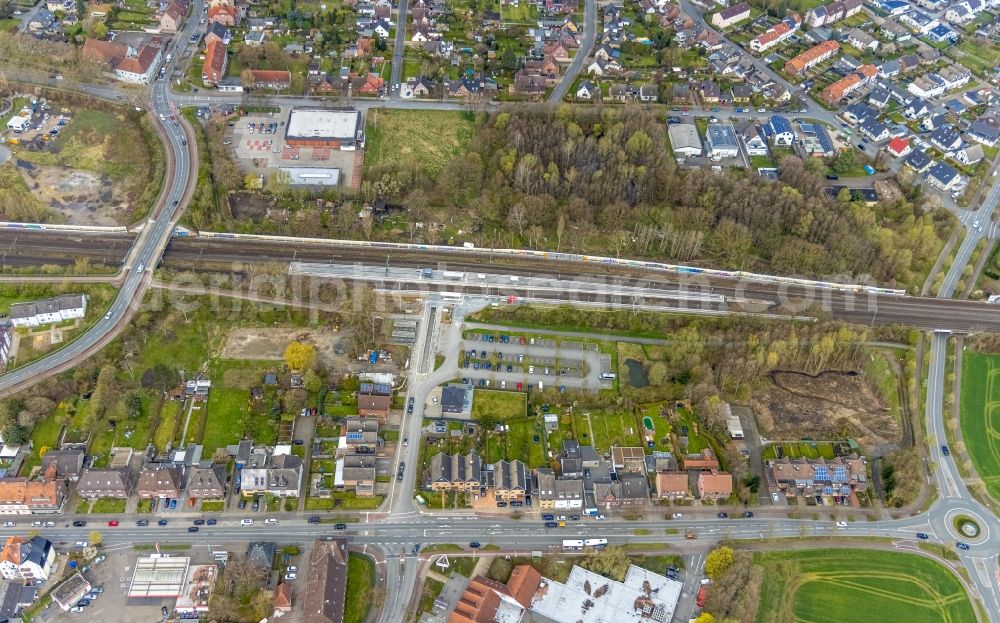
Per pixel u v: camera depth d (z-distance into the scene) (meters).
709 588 193.25
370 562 193.12
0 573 184.12
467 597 183.75
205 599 181.88
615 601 190.38
